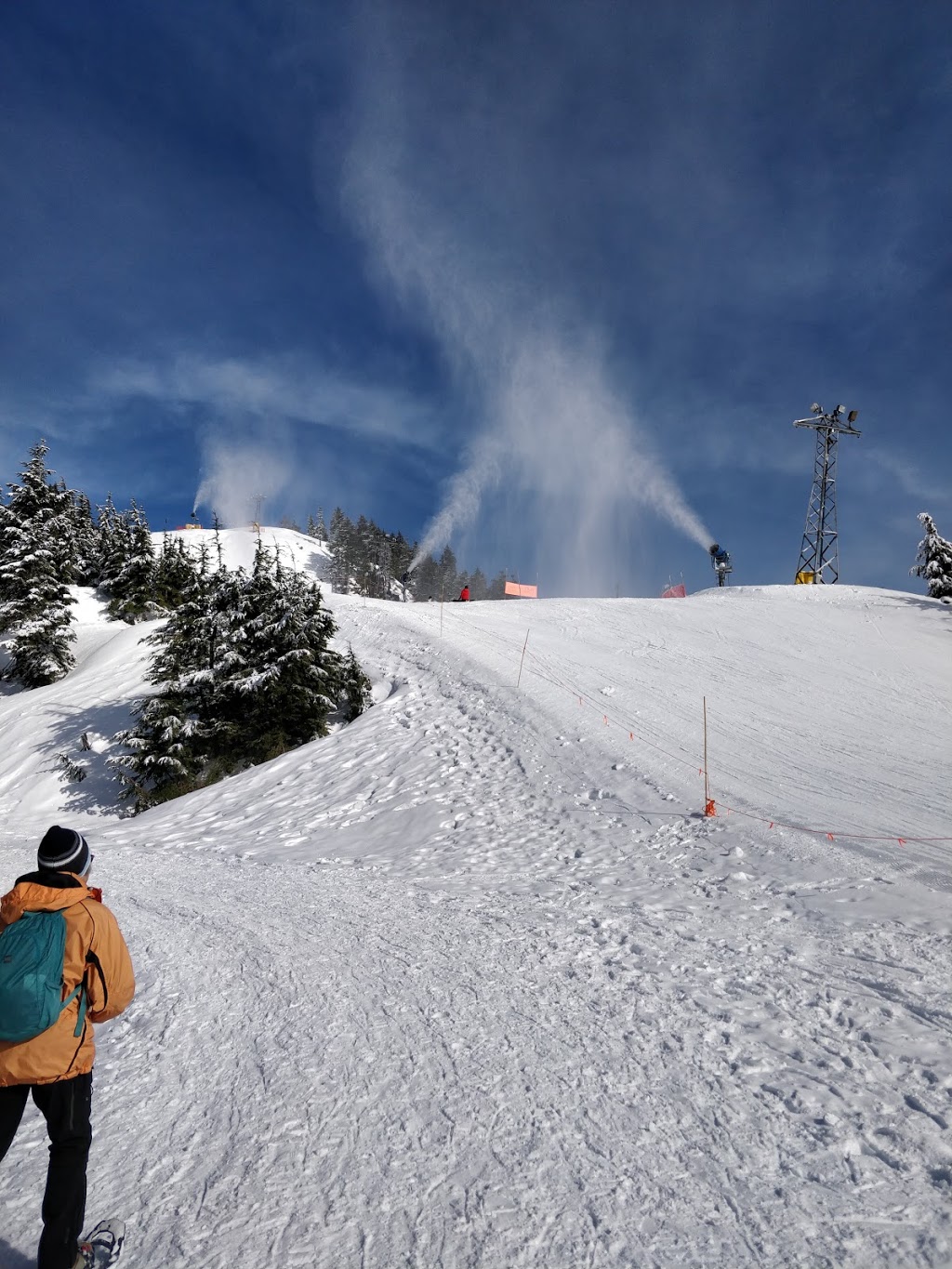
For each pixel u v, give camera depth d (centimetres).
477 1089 409
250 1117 386
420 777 1677
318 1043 476
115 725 2606
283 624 2155
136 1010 557
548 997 548
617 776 1466
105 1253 275
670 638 3100
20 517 4306
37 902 285
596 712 1953
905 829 1065
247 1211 306
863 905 752
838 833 1051
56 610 3669
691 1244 281
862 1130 360
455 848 1223
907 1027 474
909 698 2233
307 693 2158
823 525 5219
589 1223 293
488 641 2886
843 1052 445
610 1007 525
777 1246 279
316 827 1496
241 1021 521
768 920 737
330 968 629
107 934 288
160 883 1041
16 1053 263
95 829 1769
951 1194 310
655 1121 372
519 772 1602
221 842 1455
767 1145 349
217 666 2150
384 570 11131
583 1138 357
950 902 739
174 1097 414
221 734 2139
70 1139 271
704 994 545
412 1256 276
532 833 1252
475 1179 325
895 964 589
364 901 888
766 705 2108
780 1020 495
